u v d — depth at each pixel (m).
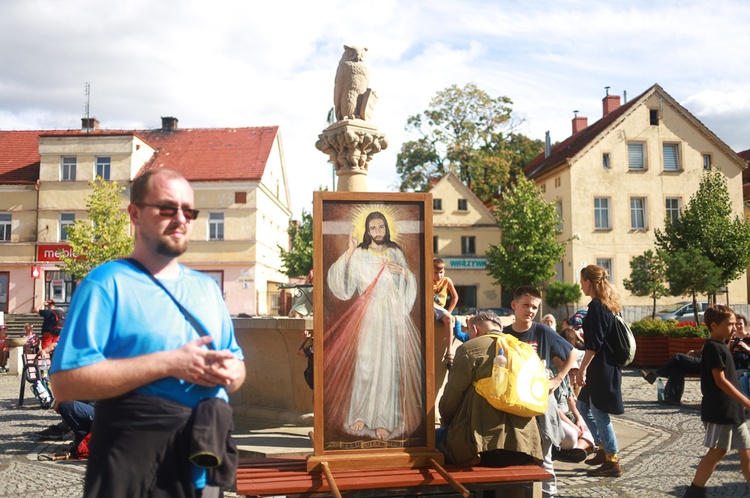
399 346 4.77
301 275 46.06
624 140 40.69
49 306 13.86
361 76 9.38
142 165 43.69
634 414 12.16
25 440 9.76
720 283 26.19
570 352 5.73
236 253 42.22
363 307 4.75
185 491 2.62
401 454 4.66
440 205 47.84
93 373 2.48
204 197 42.56
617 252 40.25
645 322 21.77
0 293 42.47
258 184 42.44
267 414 8.62
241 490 4.14
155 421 2.59
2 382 18.81
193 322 2.77
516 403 4.60
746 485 6.79
